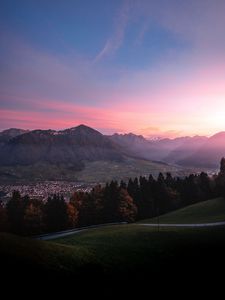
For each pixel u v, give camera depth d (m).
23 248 44.88
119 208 118.12
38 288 36.56
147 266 48.81
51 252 46.97
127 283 42.91
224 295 39.41
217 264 48.69
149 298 39.00
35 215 103.88
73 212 110.50
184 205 136.88
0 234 47.94
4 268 38.12
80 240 65.62
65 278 40.44
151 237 64.62
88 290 39.34
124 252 54.66
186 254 53.44
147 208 127.12
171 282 43.44
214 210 101.69
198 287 41.75
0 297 33.00
